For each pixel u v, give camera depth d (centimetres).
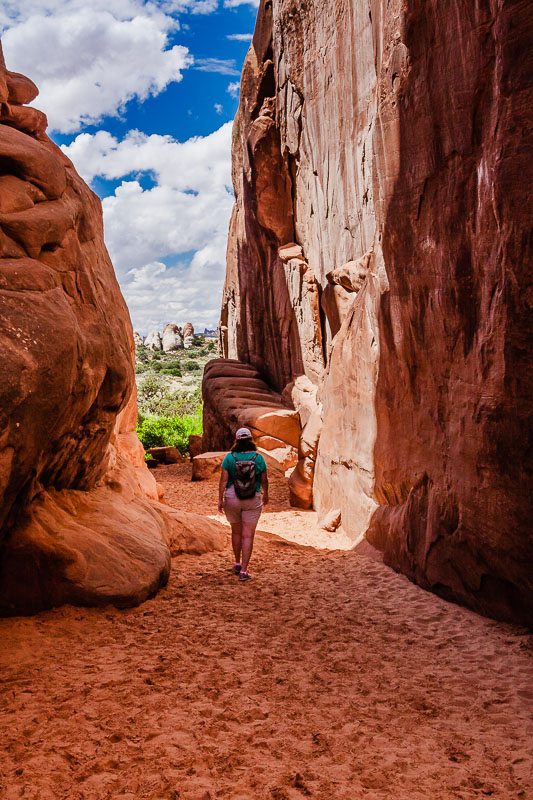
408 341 587
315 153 1173
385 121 598
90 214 580
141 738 282
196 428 2244
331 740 287
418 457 575
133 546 521
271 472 1221
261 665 377
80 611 448
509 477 433
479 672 370
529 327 413
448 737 294
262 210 1409
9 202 440
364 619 471
